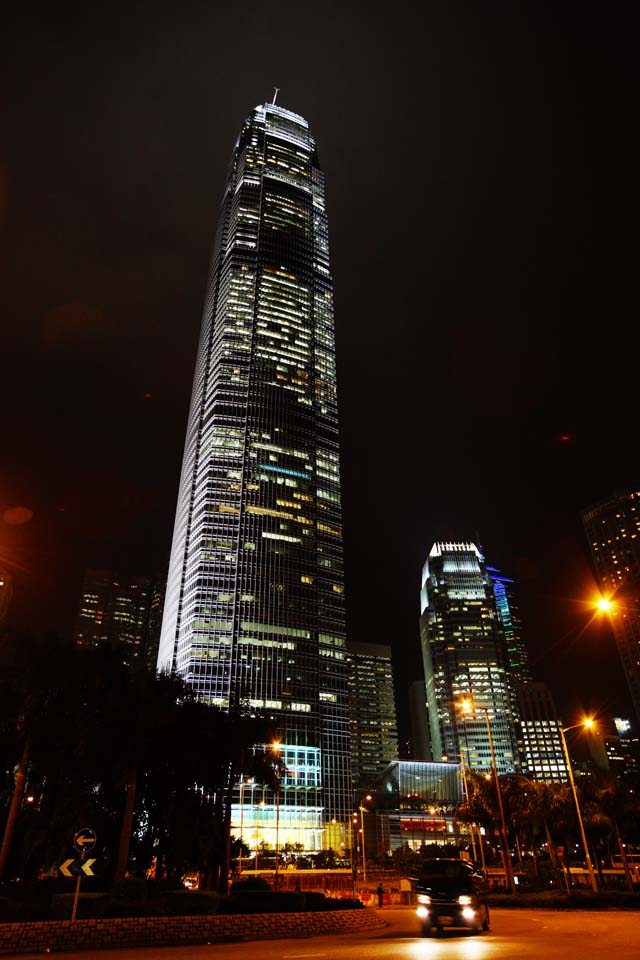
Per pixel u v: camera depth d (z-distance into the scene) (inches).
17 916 1043.3
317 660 7229.3
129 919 984.9
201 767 2032.5
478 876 1155.9
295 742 6683.1
